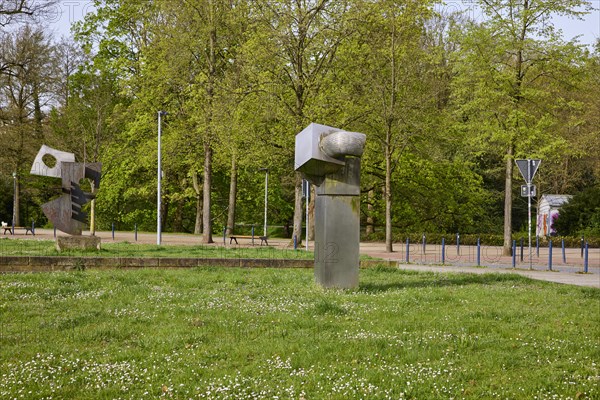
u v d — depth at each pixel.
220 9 34.19
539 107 29.19
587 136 45.44
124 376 7.00
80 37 46.53
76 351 8.11
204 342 8.65
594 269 23.91
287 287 14.08
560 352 8.25
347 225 13.60
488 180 57.19
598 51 43.06
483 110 29.55
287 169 40.94
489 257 29.72
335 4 30.92
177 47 34.22
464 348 8.38
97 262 17.16
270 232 60.53
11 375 6.93
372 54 31.34
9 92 52.19
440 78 35.88
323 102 29.91
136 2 40.34
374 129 33.06
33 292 12.59
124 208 55.75
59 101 54.62
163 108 40.06
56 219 21.23
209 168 36.22
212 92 34.44
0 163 50.19
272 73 30.97
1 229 48.34
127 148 46.59
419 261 26.16
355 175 13.59
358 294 12.92
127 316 10.38
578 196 47.53
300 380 6.92
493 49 28.36
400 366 7.47
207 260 18.52
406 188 44.41
